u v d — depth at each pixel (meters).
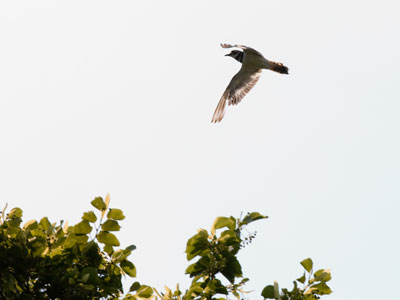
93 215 10.76
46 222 10.89
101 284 10.39
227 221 10.73
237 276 10.73
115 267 10.83
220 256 10.66
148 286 10.64
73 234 10.73
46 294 10.10
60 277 10.11
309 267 10.02
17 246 9.99
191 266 10.78
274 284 9.45
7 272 9.91
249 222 11.03
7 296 9.91
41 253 10.34
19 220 10.63
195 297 10.38
